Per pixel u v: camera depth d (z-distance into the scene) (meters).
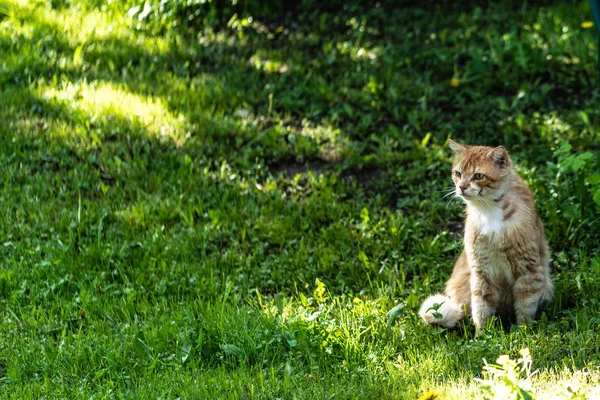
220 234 10.94
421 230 10.98
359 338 8.56
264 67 14.95
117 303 9.59
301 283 10.10
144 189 11.80
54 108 13.25
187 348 8.36
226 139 12.95
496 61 14.74
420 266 10.23
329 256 10.40
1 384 8.09
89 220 10.95
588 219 10.52
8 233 10.80
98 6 16.52
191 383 7.76
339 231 10.91
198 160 12.44
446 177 12.12
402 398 7.39
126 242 10.60
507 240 8.57
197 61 15.16
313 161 12.64
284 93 14.13
